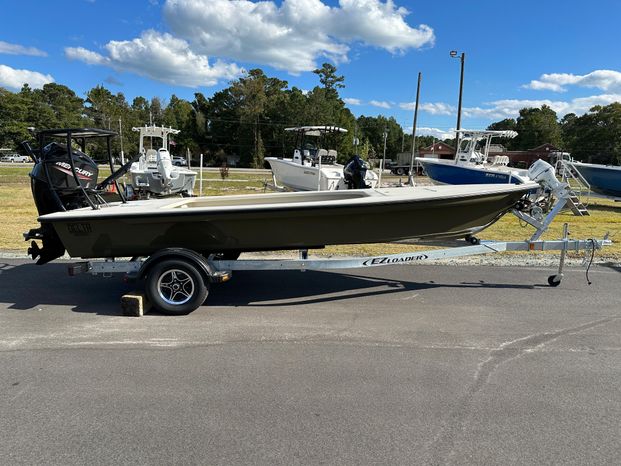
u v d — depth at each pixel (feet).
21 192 52.44
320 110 194.08
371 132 283.59
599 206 47.62
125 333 12.89
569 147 210.79
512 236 28.50
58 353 11.48
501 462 7.29
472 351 11.64
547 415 8.67
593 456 7.46
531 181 18.63
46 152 16.44
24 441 7.86
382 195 15.90
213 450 7.58
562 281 18.57
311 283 18.40
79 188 15.62
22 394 9.46
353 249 24.98
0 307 15.23
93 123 216.54
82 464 7.24
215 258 16.28
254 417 8.57
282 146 197.67
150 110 230.27
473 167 48.08
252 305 15.58
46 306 15.37
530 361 11.05
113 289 17.44
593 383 9.96
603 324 13.64
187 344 12.09
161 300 14.37
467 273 19.89
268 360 11.08
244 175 108.17
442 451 7.56
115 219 14.29
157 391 9.57
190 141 217.36
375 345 12.02
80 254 15.28
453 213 15.98
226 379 10.10
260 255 23.79
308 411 8.77
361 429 8.19
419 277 19.25
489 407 8.95
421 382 9.97
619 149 192.95
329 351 11.62
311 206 14.12
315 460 7.30
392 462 7.26
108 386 9.78
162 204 17.07
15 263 21.52
